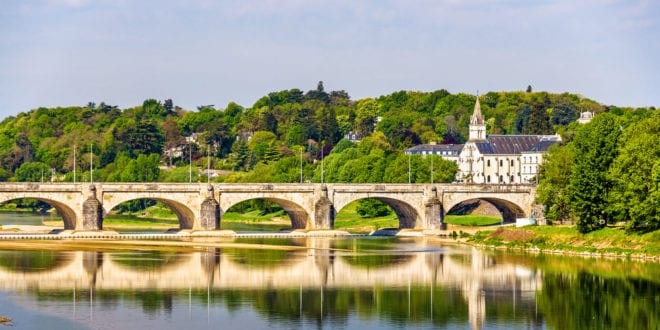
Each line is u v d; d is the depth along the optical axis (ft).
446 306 550.77
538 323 509.76
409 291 597.52
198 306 544.21
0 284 604.90
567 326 503.20
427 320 515.50
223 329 490.90
